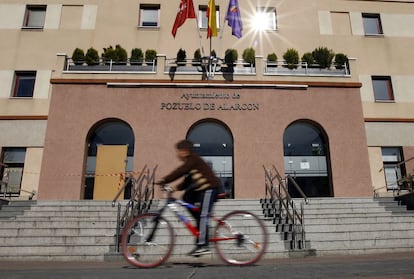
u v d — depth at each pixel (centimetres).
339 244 943
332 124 1548
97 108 1512
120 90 1538
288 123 1536
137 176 1441
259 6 1988
